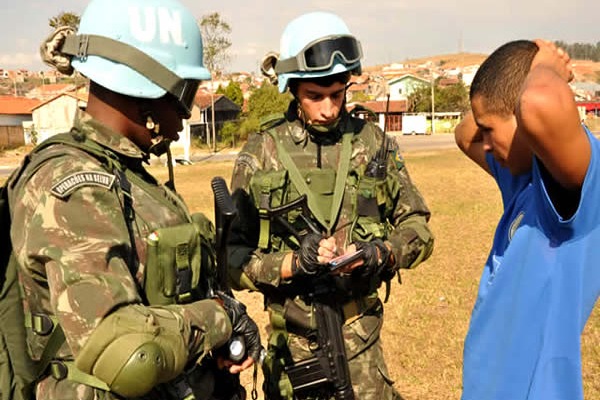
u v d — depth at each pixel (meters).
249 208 2.75
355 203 2.77
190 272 1.82
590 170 1.43
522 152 1.65
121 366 1.48
